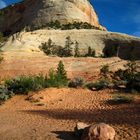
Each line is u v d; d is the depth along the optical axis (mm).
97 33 107125
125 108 16828
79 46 99688
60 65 30219
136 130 12289
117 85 25234
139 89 22672
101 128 10906
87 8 165750
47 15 151375
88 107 18500
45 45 89438
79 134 11875
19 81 25422
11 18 173875
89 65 49719
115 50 98562
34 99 21984
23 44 83812
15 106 20891
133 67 36969
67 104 19969
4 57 54750
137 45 98000
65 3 156625
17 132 13180
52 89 24109
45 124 14453
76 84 25766
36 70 48062
